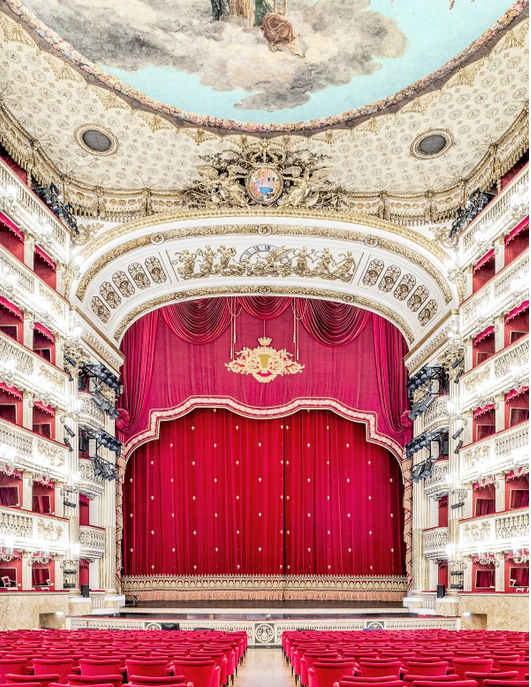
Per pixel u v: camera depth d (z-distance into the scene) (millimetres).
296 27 14492
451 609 17906
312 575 23453
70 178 19031
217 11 14055
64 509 17734
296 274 22359
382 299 22891
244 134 17328
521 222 16469
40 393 16469
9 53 14602
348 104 16281
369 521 23812
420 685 4809
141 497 23562
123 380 23422
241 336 24297
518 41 14242
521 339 15734
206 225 20016
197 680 6324
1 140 16156
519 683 4930
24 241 16766
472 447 18000
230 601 22422
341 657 6871
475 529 17391
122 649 7453
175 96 16062
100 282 20641
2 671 6312
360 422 24094
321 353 24266
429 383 21266
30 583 15266
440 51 14727
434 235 19953
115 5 13781
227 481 23906
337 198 19750
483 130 17016
